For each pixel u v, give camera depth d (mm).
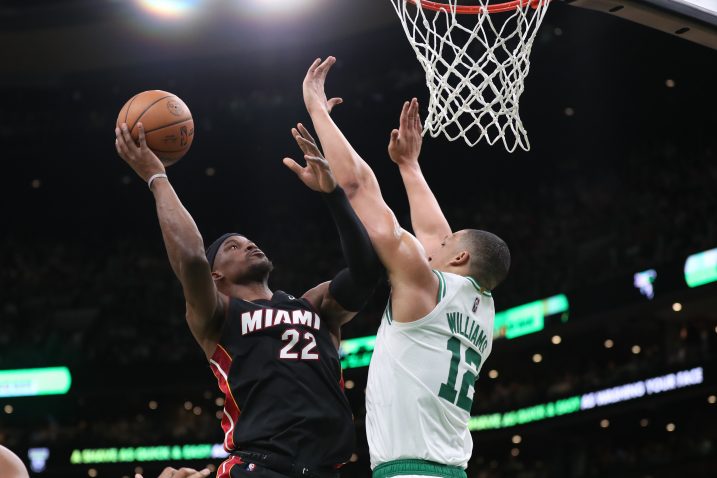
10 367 23938
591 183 26062
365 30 23875
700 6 5312
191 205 29453
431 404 4012
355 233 3963
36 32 23547
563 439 23422
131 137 4246
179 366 23547
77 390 23625
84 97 27500
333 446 4023
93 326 24781
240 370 4082
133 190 29109
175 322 24984
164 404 26578
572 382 21453
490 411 22484
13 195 29000
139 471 24000
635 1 5137
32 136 27672
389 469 3994
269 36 24016
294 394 4020
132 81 26938
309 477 3930
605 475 21844
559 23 22844
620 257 20891
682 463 20453
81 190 29047
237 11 22828
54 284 26844
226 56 25703
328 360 4160
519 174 27016
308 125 27125
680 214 21406
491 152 26688
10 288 26734
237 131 27516
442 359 4059
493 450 25250
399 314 4066
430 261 4445
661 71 24016
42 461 23875
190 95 27375
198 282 3971
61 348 23969
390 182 27203
